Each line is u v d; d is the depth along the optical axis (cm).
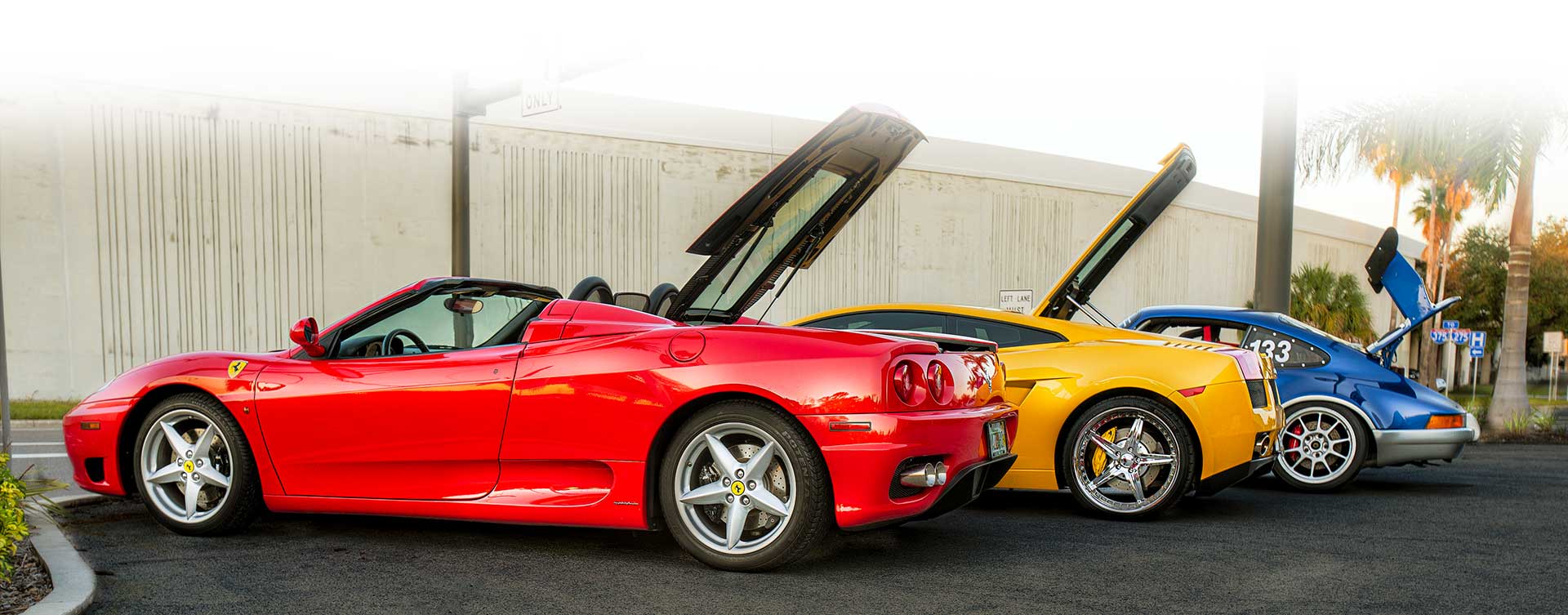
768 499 365
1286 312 1082
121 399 452
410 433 407
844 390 356
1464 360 4525
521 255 1858
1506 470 786
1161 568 396
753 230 595
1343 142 1429
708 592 348
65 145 1591
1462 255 4244
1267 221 1081
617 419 379
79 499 502
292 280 1720
